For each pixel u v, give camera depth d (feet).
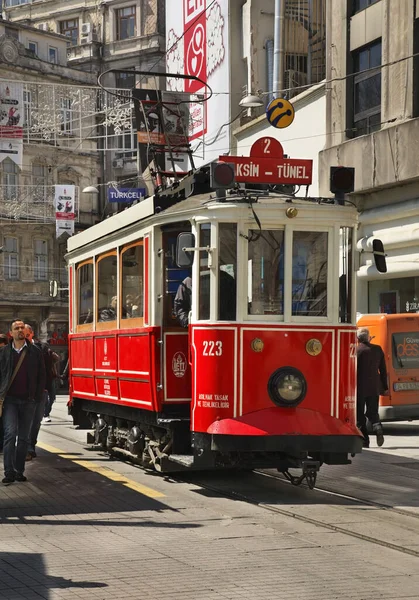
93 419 49.83
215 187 33.78
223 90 104.22
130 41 196.65
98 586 22.08
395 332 62.08
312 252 34.30
